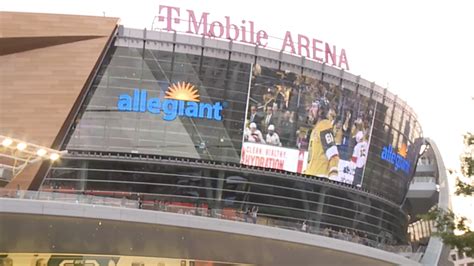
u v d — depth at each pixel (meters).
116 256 47.81
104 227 45.00
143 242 46.78
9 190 42.59
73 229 44.31
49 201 42.94
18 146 42.97
